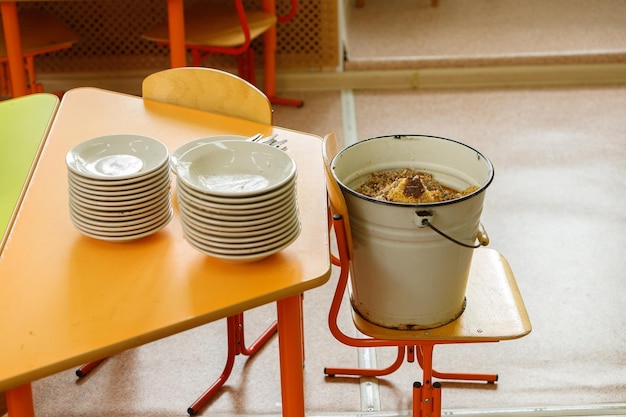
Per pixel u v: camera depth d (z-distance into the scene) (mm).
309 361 2500
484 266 2033
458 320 1829
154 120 2201
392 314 1776
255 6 4430
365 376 2416
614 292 2820
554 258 3016
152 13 4480
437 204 1609
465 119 4195
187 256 1596
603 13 5223
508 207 3359
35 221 1715
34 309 1436
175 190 1841
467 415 2252
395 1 5535
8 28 3480
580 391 2355
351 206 1702
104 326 1394
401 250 1673
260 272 1536
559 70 4594
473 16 5254
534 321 2672
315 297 2826
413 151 1906
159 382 2418
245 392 2367
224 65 4602
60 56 4539
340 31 4504
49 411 2299
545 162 3725
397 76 4609
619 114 4230
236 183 1650
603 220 3260
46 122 2211
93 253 1607
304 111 4320
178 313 1425
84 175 1577
